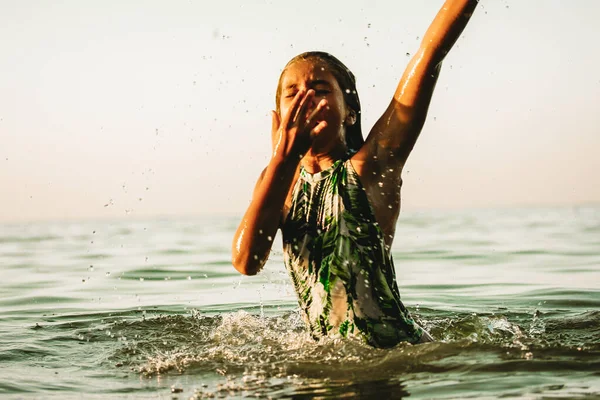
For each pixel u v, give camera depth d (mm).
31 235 27797
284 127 2699
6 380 2965
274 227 2812
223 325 4168
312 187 2979
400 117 2900
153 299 6102
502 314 4684
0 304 6125
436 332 3885
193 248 13438
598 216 37656
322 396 2480
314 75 2889
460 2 2750
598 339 3432
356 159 2947
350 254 2887
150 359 3314
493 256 9930
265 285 6859
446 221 29469
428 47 2807
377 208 2922
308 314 3000
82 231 33438
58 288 7336
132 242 17203
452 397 2416
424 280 7215
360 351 2883
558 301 5383
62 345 3799
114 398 2631
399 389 2531
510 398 2387
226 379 2807
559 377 2633
